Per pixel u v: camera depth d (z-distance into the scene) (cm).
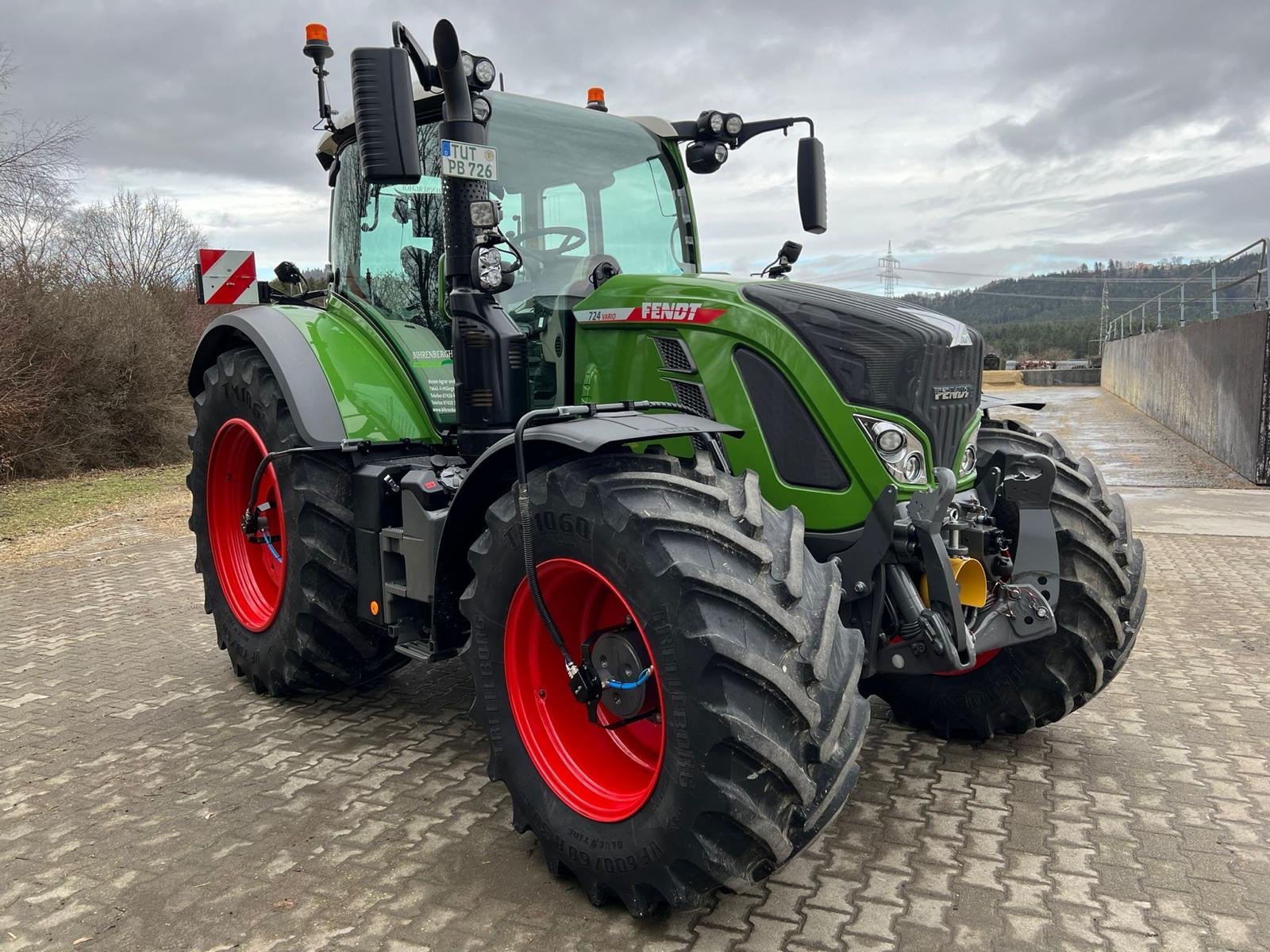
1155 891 251
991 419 381
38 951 230
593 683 252
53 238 1303
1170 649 465
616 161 376
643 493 233
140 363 1311
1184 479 1125
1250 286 1213
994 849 274
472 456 321
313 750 350
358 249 396
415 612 345
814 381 278
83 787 320
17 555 727
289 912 244
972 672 342
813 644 223
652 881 229
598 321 321
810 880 258
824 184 391
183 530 835
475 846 278
